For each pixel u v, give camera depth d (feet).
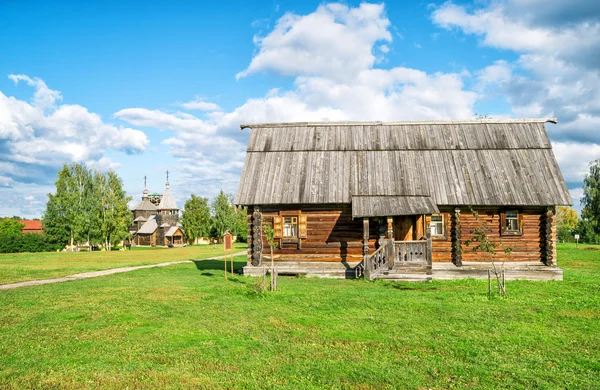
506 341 35.68
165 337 36.50
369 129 88.38
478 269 72.18
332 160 82.12
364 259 70.08
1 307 48.32
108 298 53.47
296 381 27.53
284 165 81.76
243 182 79.56
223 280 71.56
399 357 31.94
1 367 29.73
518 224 74.79
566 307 48.01
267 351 33.14
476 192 74.49
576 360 31.42
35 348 33.71
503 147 81.35
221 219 296.30
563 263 107.04
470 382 27.63
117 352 32.76
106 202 263.29
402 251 69.67
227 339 36.01
